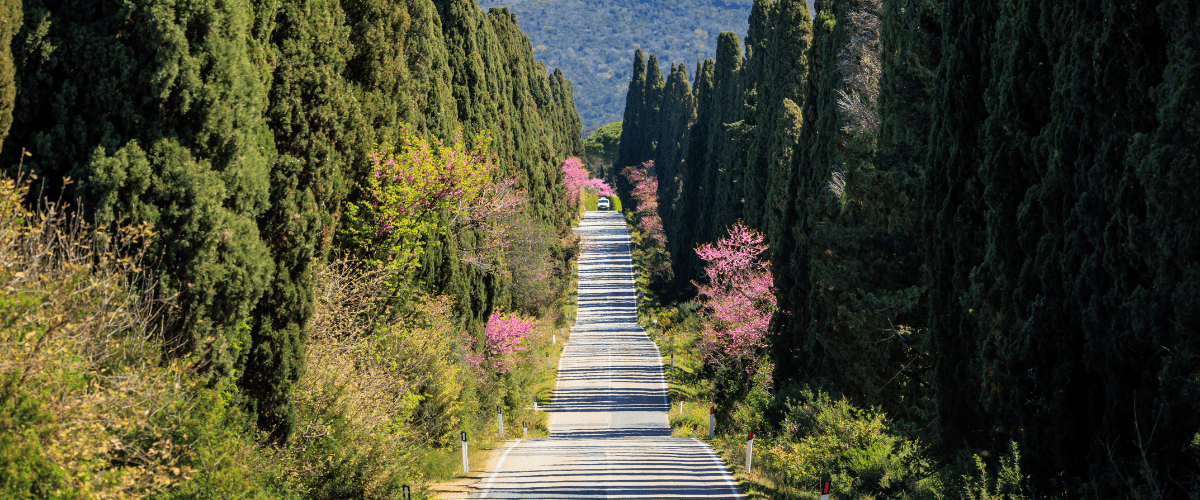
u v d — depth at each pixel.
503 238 28.08
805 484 14.38
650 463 17.58
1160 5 7.92
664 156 94.69
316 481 11.28
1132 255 8.21
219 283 9.41
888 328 15.14
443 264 20.80
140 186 8.64
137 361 7.64
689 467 16.89
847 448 14.60
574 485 14.59
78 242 7.57
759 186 34.59
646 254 77.00
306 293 11.71
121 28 8.71
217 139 9.36
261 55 11.25
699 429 27.84
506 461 18.28
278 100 12.06
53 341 6.28
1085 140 9.03
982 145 12.04
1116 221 8.45
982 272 11.19
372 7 15.20
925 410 13.98
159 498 7.46
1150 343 8.08
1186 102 7.52
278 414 11.18
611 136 136.50
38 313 6.28
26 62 8.60
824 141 21.92
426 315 17.98
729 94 53.69
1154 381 8.16
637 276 70.19
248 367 11.01
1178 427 7.79
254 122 9.95
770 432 20.48
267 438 11.02
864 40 21.67
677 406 33.59
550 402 34.97
